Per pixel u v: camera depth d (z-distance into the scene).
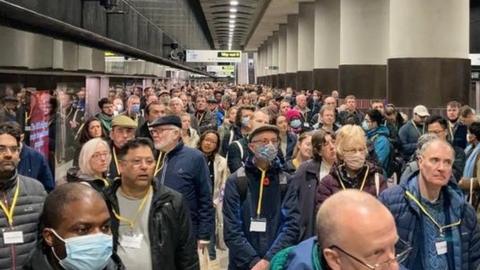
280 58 46.84
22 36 6.47
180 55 28.95
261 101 14.32
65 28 7.46
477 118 7.41
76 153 6.71
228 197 4.58
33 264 2.50
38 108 8.03
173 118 4.98
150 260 3.48
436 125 6.79
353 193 2.03
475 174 5.59
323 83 27.31
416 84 13.40
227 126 8.77
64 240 2.45
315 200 4.55
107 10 11.20
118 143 5.45
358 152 4.38
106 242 2.51
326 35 27.41
